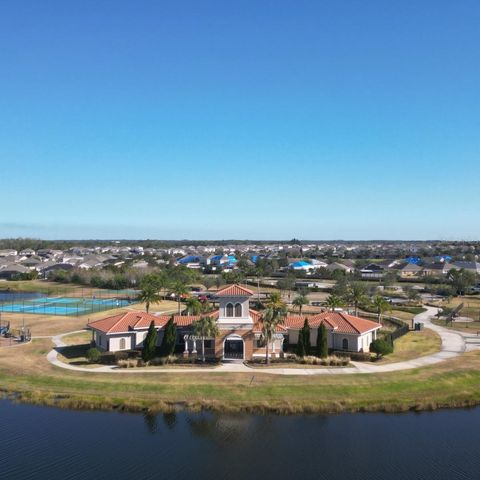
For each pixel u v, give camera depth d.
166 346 67.25
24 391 55.81
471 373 61.53
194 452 42.72
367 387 56.16
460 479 38.62
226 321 67.94
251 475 39.22
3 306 125.12
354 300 103.06
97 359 66.62
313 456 42.19
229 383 57.03
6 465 40.44
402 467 40.47
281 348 68.62
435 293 145.50
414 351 73.19
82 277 176.00
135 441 44.78
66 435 45.91
